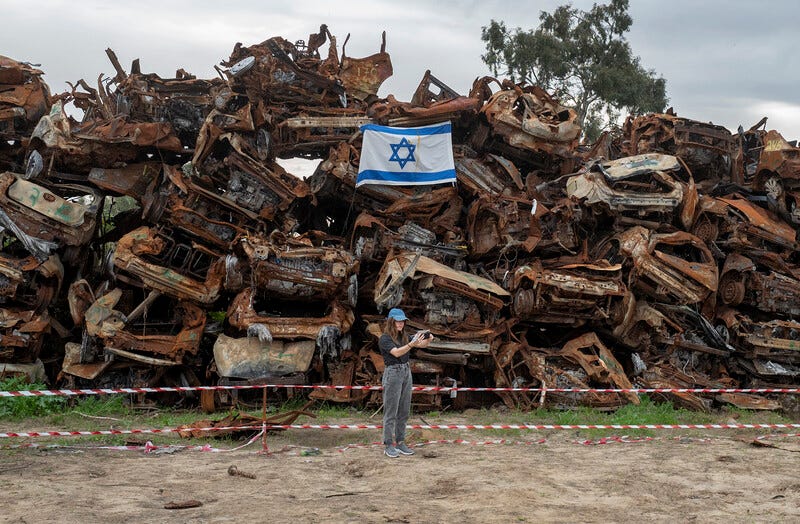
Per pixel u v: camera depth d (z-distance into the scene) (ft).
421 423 48.60
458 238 62.49
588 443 40.75
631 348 64.08
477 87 67.10
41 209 56.49
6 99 61.62
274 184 59.36
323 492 26.91
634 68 178.91
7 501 24.45
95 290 60.75
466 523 22.79
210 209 58.85
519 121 65.62
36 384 53.83
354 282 56.75
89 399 52.29
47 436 39.55
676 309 64.23
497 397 59.26
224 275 57.36
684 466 33.76
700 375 64.54
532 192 65.67
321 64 69.41
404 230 60.80
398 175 61.82
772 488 29.12
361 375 56.13
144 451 35.12
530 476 30.58
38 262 55.72
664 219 65.00
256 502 25.08
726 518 24.26
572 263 61.72
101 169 59.72
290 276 54.44
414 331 55.88
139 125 59.47
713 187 75.87
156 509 23.94
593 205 62.23
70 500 24.76
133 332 57.00
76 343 59.26
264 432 36.96
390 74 74.84
